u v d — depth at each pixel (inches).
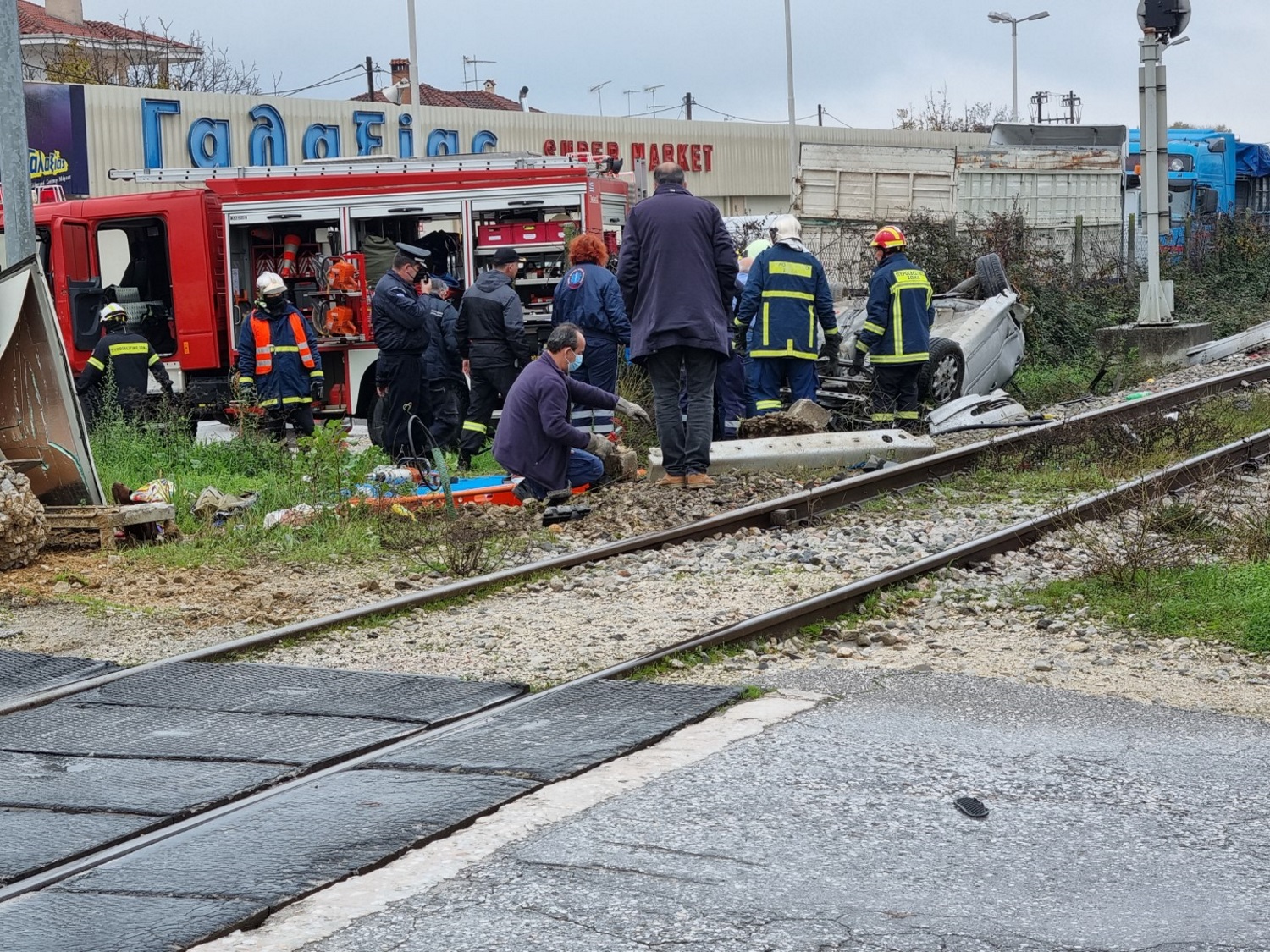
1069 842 176.7
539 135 1593.3
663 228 450.9
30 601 338.3
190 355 673.6
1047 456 505.4
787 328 538.0
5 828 187.3
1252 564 330.6
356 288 661.9
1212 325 917.2
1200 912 156.0
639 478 494.0
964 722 227.9
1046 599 320.2
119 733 232.4
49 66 1711.4
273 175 663.8
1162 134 859.4
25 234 506.3
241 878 164.9
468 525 414.0
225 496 453.4
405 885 163.3
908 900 158.7
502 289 535.2
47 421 408.2
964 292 722.8
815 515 424.2
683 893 160.4
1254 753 212.7
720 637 280.5
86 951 147.5
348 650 291.3
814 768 203.6
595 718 229.1
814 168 973.8
